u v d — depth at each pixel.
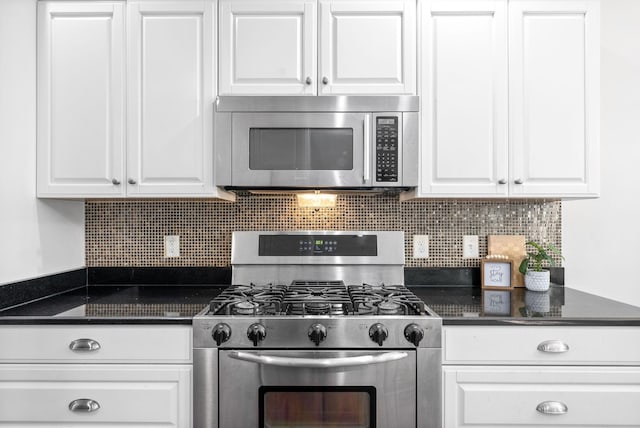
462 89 1.67
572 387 1.36
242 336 1.35
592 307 1.53
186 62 1.67
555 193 1.68
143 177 1.68
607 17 2.02
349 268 1.89
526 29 1.68
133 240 2.01
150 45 1.67
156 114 1.67
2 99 1.48
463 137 1.67
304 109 1.65
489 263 1.95
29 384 1.37
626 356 1.35
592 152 1.67
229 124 1.65
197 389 1.36
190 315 1.40
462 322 1.37
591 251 2.02
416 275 1.99
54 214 1.77
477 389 1.36
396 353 1.33
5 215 1.49
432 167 1.68
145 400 1.36
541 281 1.85
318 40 1.68
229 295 1.60
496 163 1.67
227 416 1.36
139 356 1.37
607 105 2.02
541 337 1.37
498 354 1.37
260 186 1.67
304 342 1.34
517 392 1.36
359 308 1.46
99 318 1.37
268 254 1.89
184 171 1.67
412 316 1.37
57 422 1.37
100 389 1.36
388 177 1.65
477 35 1.67
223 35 1.68
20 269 1.57
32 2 1.65
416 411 1.36
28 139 1.62
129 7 1.67
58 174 1.67
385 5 1.67
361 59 1.68
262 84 1.69
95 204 2.01
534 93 1.67
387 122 1.66
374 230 2.00
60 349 1.37
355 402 1.36
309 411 1.36
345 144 1.67
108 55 1.68
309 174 1.66
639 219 2.02
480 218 2.02
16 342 1.36
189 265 2.01
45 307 1.52
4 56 1.49
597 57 1.67
